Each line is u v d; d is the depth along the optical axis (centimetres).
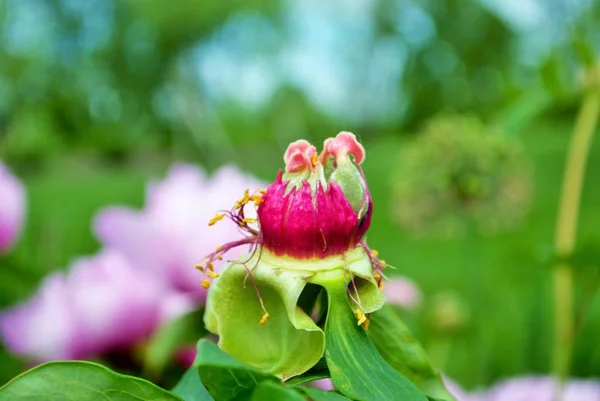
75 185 354
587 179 246
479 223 83
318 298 21
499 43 898
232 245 21
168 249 42
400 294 59
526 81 67
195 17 574
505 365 73
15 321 41
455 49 917
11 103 488
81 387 20
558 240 59
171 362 38
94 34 643
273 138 757
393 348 22
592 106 57
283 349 21
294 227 20
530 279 70
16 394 19
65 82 615
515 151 83
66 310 40
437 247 168
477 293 76
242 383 19
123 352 41
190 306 41
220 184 43
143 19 598
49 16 623
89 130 622
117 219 42
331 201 21
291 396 18
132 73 627
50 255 62
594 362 59
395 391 19
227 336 21
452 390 44
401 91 927
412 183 84
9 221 53
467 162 81
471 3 914
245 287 21
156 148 627
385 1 851
